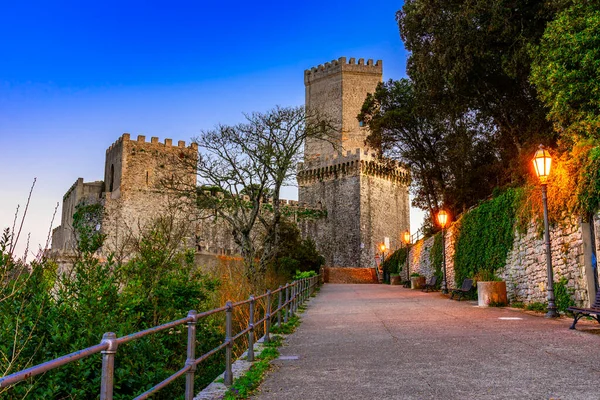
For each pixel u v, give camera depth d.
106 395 3.39
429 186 39.03
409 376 6.68
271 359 8.48
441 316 14.39
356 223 74.31
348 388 6.18
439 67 25.25
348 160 75.94
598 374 6.33
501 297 17.36
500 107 26.70
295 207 75.50
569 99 15.43
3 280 6.42
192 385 5.27
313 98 79.12
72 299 7.72
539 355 7.72
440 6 24.36
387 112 37.56
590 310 9.85
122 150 62.62
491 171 31.59
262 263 26.55
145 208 61.97
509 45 22.64
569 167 13.44
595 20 14.55
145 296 10.07
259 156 27.42
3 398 5.12
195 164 30.56
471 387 5.93
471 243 23.33
